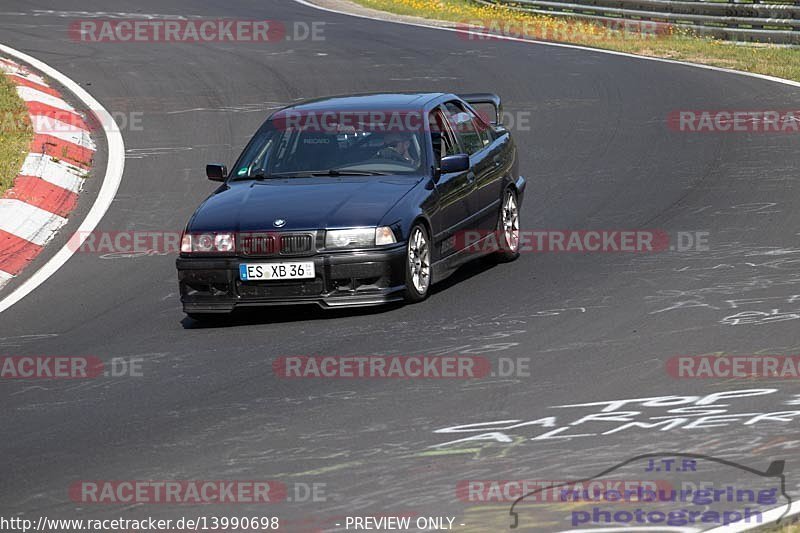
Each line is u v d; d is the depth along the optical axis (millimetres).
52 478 21422
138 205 48156
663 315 30531
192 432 23531
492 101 42531
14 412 25766
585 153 54656
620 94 67938
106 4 112250
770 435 21719
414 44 90000
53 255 41750
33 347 31219
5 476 21703
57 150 54188
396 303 33375
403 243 32062
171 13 107625
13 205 45531
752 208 43000
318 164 35031
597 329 29562
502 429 22688
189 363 28703
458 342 29016
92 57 81688
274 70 78500
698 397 24047
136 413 25047
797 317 29578
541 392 24859
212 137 59938
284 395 25578
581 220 43281
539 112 64000
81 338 31875
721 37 90250
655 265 36219
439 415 23688
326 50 87062
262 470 21203
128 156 56031
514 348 28234
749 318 29734
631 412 23312
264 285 31688
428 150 35031
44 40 88312
